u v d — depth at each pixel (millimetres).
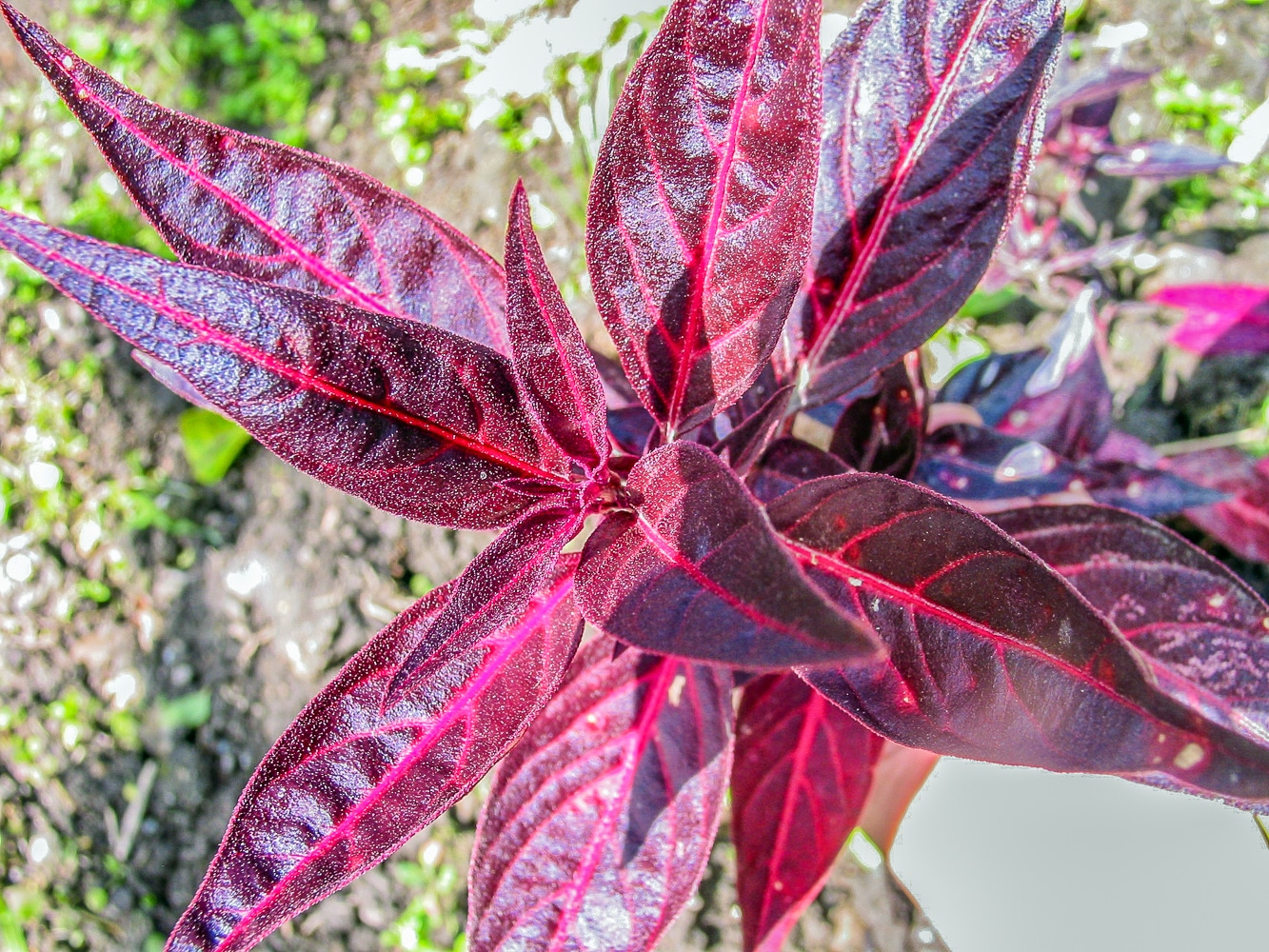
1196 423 413
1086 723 152
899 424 249
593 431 164
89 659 474
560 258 476
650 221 174
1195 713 144
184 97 534
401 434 152
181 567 479
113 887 444
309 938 421
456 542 458
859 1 464
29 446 499
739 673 247
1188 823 328
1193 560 215
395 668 179
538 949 207
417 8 537
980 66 191
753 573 114
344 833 168
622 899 211
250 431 142
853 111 200
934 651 162
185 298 131
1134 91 455
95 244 127
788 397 195
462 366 152
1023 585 151
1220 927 307
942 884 323
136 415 500
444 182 498
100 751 462
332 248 196
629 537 146
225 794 450
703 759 220
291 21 538
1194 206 440
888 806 285
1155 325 428
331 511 473
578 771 221
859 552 164
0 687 474
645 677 227
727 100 164
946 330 427
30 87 551
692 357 183
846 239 206
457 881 419
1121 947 305
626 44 496
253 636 463
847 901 382
